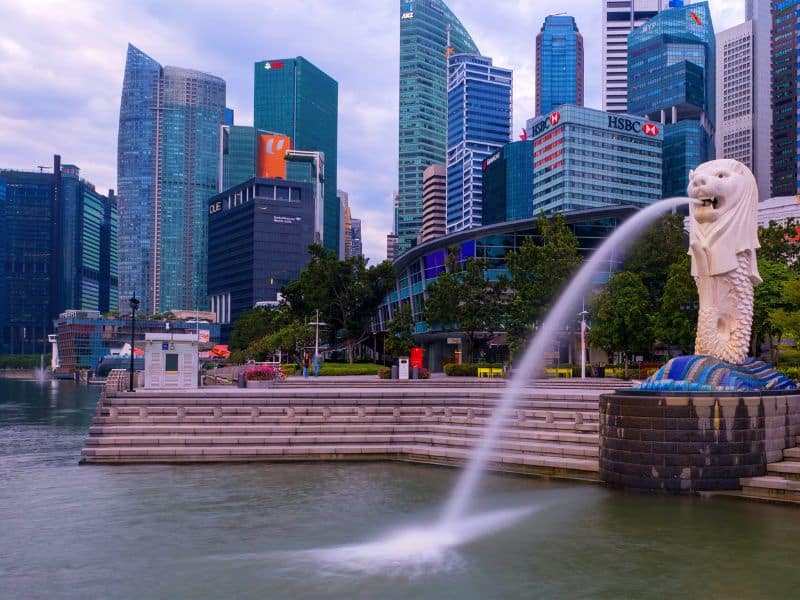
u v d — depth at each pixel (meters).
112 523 16.78
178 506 18.41
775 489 17.98
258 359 96.38
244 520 17.03
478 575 13.16
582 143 178.00
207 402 27.64
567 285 49.72
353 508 18.12
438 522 16.73
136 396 28.23
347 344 76.56
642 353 52.78
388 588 12.52
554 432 23.41
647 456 19.05
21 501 19.00
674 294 47.53
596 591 12.30
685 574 13.08
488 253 70.50
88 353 191.25
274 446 25.58
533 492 19.52
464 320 55.69
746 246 20.41
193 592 12.37
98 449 25.00
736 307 20.52
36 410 57.84
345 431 26.59
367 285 72.06
